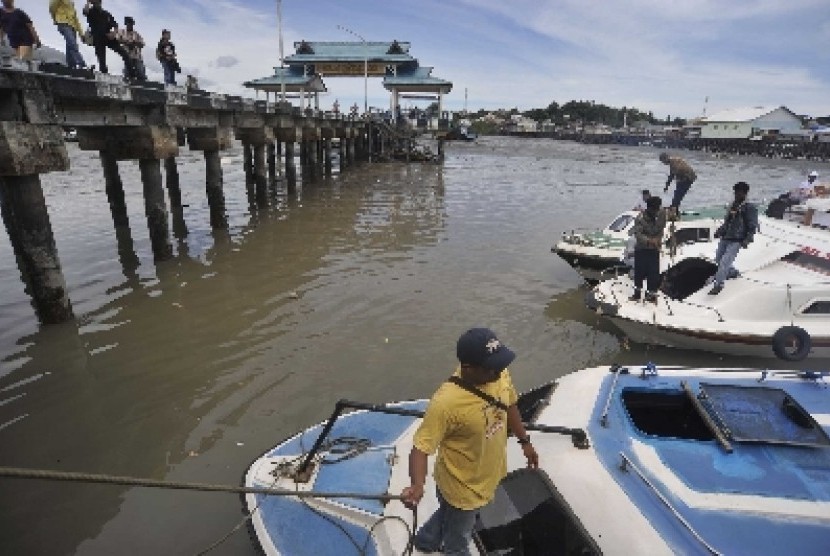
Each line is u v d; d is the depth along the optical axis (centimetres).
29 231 927
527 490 392
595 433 434
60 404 744
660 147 8375
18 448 650
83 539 513
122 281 1268
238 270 1360
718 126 8044
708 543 345
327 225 1936
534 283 1269
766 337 812
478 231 1841
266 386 792
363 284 1245
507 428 337
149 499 565
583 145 9094
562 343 948
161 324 1012
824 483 381
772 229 1028
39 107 871
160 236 1419
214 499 567
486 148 7375
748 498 370
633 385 502
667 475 390
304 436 525
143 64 1302
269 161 2656
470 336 277
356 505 427
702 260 955
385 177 3572
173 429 691
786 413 448
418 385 798
